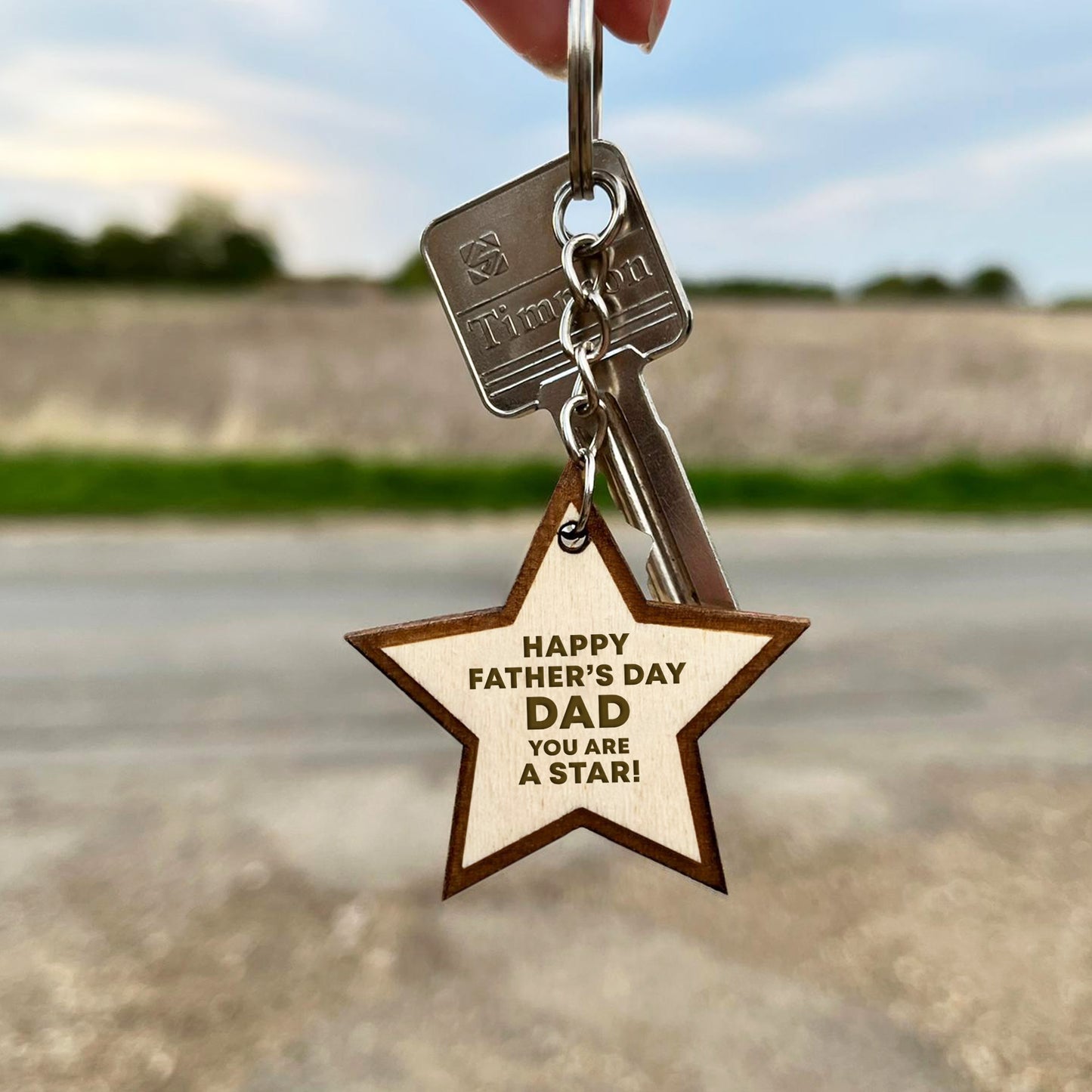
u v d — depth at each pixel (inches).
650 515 43.8
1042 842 122.7
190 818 131.1
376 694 176.7
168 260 1359.5
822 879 114.7
